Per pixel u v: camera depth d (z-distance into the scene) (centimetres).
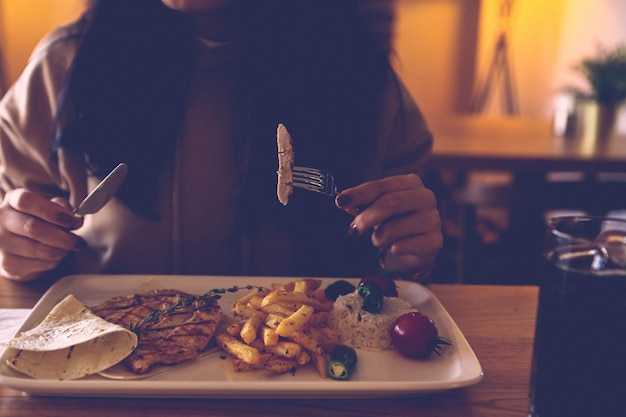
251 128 69
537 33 261
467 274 134
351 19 71
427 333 47
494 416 42
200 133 70
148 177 67
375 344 49
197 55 69
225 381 42
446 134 161
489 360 49
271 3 68
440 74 266
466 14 258
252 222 71
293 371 45
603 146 147
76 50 67
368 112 72
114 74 65
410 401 43
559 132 164
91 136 66
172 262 71
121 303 54
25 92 70
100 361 44
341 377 44
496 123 191
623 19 231
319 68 68
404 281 61
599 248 39
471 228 138
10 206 57
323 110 69
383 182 59
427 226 59
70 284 59
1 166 71
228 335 48
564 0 255
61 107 66
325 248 73
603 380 39
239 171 70
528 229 139
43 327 48
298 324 46
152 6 65
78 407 41
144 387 41
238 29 70
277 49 68
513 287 64
